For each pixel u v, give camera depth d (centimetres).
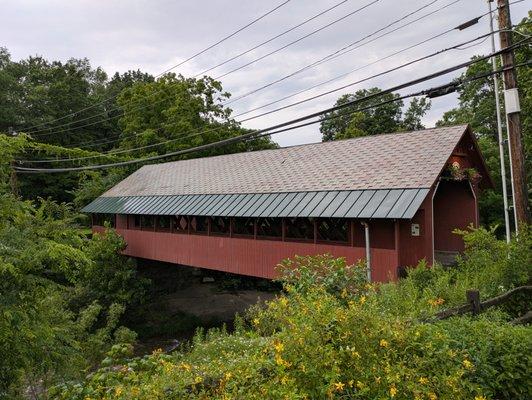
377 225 1242
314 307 373
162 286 2347
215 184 1873
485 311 564
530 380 425
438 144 1312
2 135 589
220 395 307
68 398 468
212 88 3600
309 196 1386
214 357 476
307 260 734
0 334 520
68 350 622
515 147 988
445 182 1421
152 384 331
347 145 1644
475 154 1384
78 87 4116
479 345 429
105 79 6775
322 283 634
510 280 723
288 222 1505
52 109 3650
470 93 2556
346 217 1196
